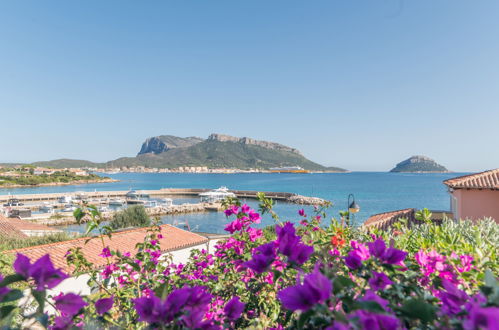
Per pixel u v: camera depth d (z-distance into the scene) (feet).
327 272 3.31
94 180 598.75
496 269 6.94
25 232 65.67
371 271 4.27
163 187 472.85
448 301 3.65
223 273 10.67
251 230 10.12
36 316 3.55
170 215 197.26
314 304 2.95
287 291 3.10
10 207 191.62
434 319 3.29
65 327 3.87
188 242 49.16
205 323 3.46
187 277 12.55
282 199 286.87
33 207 216.54
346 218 12.24
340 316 2.72
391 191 368.07
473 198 43.16
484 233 14.62
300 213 12.68
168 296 3.48
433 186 459.73
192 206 212.43
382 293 4.07
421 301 3.19
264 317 6.19
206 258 13.93
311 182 570.46
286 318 4.42
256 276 7.41
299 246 4.19
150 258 11.21
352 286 3.51
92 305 4.92
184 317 3.36
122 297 8.66
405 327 3.31
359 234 12.12
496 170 48.24
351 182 569.23
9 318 3.46
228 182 586.04
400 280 4.88
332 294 3.16
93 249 37.93
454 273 5.74
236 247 9.85
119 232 46.24
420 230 15.44
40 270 3.39
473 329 2.51
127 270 10.23
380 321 2.94
